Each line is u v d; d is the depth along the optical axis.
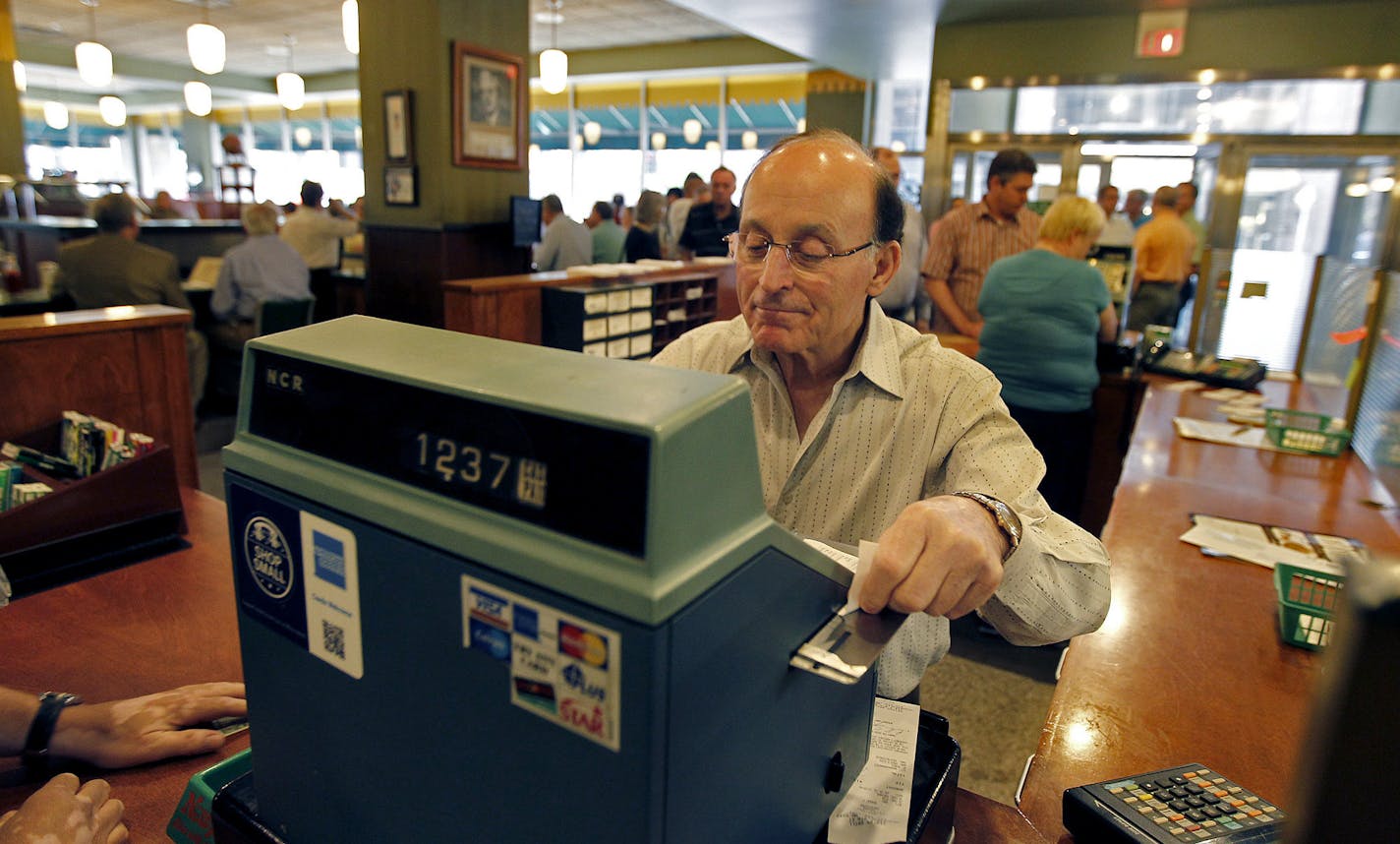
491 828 0.45
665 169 11.20
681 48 9.45
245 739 0.90
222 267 4.91
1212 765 0.97
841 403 1.05
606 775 0.39
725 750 0.43
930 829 0.65
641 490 0.36
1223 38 5.50
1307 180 5.59
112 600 1.21
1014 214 3.44
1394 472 1.88
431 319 5.16
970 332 3.45
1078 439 2.82
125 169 16.27
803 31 6.63
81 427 1.56
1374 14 5.12
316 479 0.48
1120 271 3.20
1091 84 5.90
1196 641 1.26
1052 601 0.79
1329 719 0.22
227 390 5.15
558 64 6.47
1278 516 1.79
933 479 1.06
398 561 0.44
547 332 3.97
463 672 0.43
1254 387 3.03
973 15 5.86
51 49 10.59
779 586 0.45
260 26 8.94
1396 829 0.22
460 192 5.06
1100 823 0.79
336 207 7.55
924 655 0.91
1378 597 0.20
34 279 5.48
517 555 0.39
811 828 0.56
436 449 0.43
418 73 4.85
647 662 0.36
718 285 4.91
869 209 0.93
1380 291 2.21
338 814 0.53
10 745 0.82
